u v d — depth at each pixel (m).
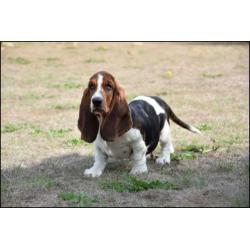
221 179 7.52
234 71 18.03
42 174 8.03
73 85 16.48
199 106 12.88
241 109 12.50
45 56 22.25
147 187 7.16
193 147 9.16
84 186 7.33
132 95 14.33
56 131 11.02
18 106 13.86
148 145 7.95
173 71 18.36
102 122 7.31
